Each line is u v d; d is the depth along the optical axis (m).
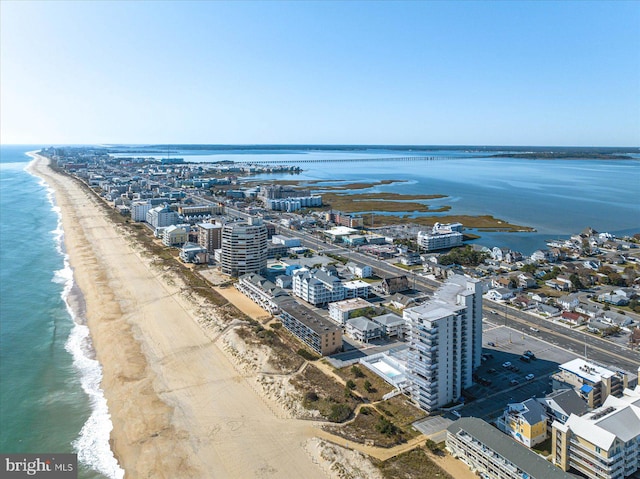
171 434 111.88
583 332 170.50
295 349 154.25
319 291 195.25
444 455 102.31
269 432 111.50
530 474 86.31
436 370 119.00
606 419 96.19
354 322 166.75
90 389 135.00
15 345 161.75
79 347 161.50
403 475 95.31
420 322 119.62
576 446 95.56
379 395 127.12
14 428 116.75
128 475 100.00
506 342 161.12
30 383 137.62
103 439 112.56
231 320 175.38
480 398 125.81
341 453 102.44
